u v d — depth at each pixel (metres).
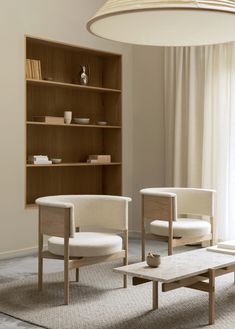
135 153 6.68
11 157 5.28
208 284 3.23
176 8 2.67
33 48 5.89
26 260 5.06
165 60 6.34
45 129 6.07
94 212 4.17
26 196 5.89
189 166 6.10
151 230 4.78
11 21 5.26
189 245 5.93
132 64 6.67
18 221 5.34
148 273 3.15
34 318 3.28
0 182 5.18
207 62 5.95
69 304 3.57
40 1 5.54
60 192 6.27
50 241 3.84
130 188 6.69
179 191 5.15
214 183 5.92
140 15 2.96
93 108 6.63
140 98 6.65
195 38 3.41
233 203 5.77
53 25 5.69
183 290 3.96
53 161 5.88
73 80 6.36
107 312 3.40
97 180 6.70
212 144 5.95
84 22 6.05
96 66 6.64
